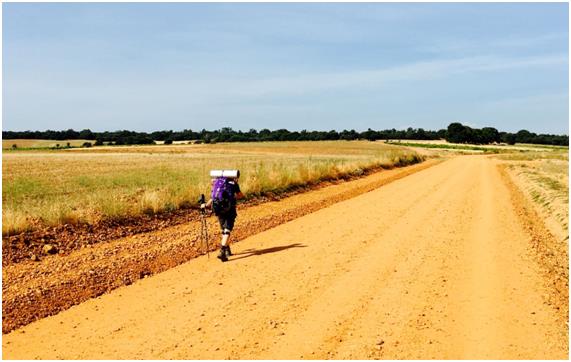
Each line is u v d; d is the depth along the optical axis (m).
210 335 5.65
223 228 9.31
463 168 42.19
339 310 6.46
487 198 19.17
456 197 19.09
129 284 7.66
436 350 5.27
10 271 8.01
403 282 7.70
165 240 10.62
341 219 13.65
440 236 11.26
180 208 14.20
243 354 5.15
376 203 17.11
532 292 7.31
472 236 11.33
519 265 8.84
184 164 46.81
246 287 7.44
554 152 97.81
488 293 7.22
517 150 117.62
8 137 179.62
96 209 12.22
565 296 7.30
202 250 9.89
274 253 9.64
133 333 5.73
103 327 5.93
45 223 10.72
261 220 13.39
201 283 7.67
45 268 8.24
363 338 5.58
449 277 8.01
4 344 5.46
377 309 6.51
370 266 8.62
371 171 33.97
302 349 5.28
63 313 6.43
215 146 129.00
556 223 14.00
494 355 5.16
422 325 5.98
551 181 26.30
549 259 9.66
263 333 5.71
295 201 17.56
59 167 43.88
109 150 115.38
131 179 26.19
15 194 19.52
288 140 182.12
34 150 121.19
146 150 113.50
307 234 11.54
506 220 13.81
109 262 8.71
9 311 6.36
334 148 113.75
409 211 15.09
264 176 19.48
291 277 7.96
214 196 9.21
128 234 11.10
